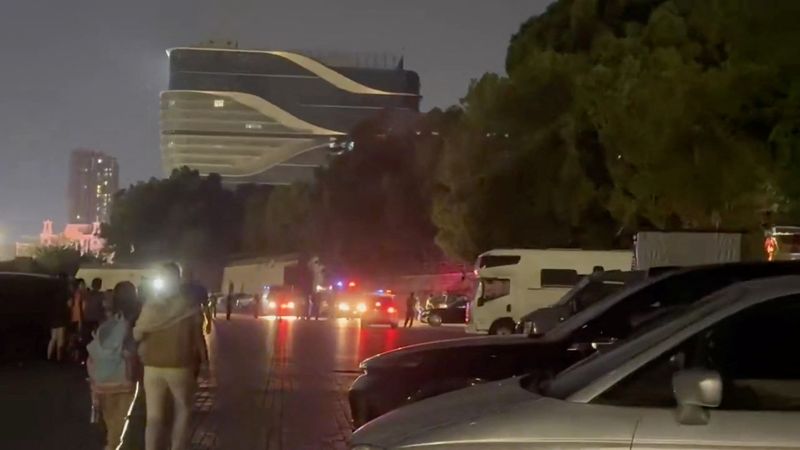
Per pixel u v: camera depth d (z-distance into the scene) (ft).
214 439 48.44
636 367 18.21
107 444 38.99
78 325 84.17
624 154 118.73
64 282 86.17
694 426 17.22
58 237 615.57
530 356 35.29
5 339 82.12
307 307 215.51
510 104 151.23
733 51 95.86
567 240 149.69
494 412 18.57
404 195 240.53
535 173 146.82
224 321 191.52
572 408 17.94
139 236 374.43
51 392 65.16
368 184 252.83
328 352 104.58
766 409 17.71
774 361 18.70
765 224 109.09
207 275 371.56
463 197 160.76
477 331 134.62
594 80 127.65
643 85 115.75
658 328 19.94
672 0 132.57
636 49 127.75
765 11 85.25
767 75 93.86
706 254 96.48
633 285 35.24
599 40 137.59
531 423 17.87
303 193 327.47
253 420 54.75
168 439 39.60
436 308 177.27
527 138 148.87
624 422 17.47
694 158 110.52
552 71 148.46
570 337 35.17
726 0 93.56
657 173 113.39
